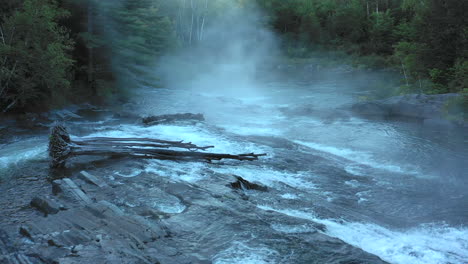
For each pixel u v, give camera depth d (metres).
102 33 25.38
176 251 5.49
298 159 12.27
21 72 16.80
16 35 16.75
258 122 19.31
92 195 7.93
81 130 15.33
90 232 5.95
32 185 8.98
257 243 5.88
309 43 74.75
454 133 16.53
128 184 8.70
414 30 28.72
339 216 7.69
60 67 18.48
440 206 8.70
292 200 8.41
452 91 23.55
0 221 6.78
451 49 26.25
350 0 80.31
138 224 6.23
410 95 22.09
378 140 15.38
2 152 12.09
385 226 7.51
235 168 10.84
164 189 8.35
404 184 10.25
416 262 5.93
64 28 23.31
